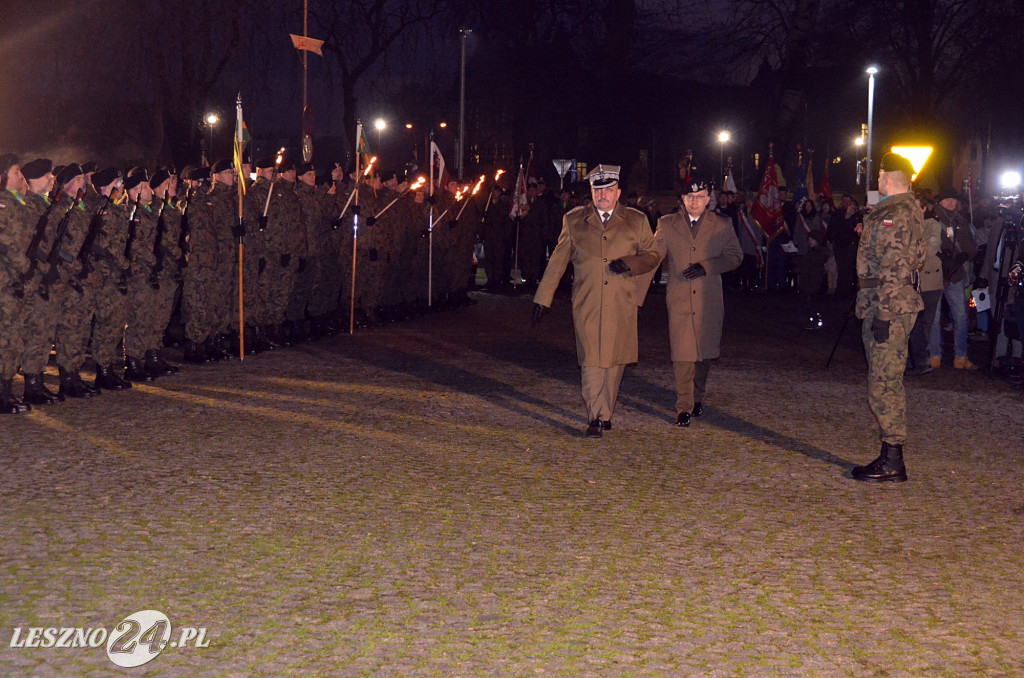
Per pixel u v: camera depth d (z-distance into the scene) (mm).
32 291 10203
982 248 15867
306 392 11352
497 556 6191
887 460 8117
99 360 11312
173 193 12289
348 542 6398
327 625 5152
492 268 25578
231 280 13648
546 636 5062
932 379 13148
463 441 9188
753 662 4812
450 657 4812
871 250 8172
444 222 20438
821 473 8328
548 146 49188
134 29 23344
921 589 5777
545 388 11922
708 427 10000
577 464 8477
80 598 5434
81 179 10461
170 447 8695
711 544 6492
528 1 40094
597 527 6793
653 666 4750
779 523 6961
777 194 25422
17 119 23891
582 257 9570
